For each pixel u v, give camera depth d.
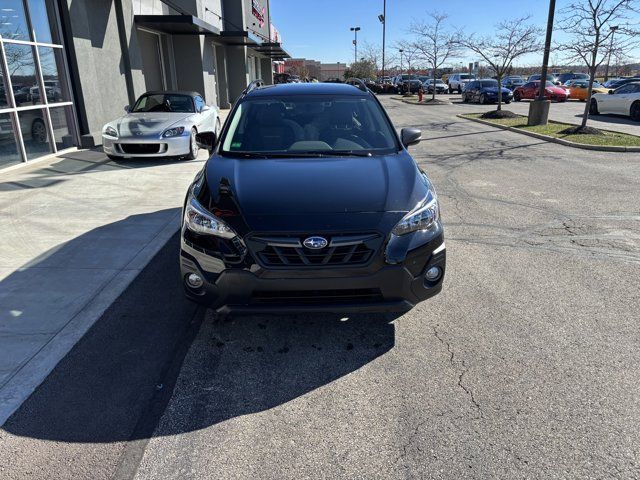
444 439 2.63
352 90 5.21
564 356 3.38
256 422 2.79
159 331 3.73
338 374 3.23
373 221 3.21
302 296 3.20
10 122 9.29
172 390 3.06
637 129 15.53
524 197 7.53
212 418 2.82
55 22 10.96
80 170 9.23
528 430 2.68
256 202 3.34
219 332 3.74
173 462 2.49
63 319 3.86
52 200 7.13
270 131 4.52
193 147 10.38
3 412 2.83
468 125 17.78
